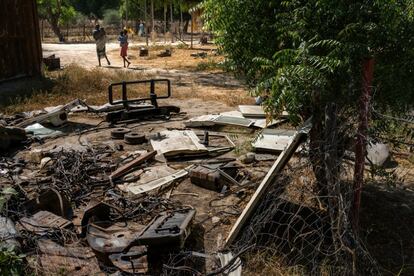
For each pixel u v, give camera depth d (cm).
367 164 580
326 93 426
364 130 414
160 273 410
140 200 560
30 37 1460
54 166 669
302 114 485
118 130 862
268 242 459
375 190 585
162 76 1620
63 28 5078
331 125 421
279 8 478
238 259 412
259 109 959
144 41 3750
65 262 422
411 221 509
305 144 483
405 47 427
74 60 2222
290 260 433
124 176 639
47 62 1738
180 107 1109
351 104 442
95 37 1942
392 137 562
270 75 467
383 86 441
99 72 1520
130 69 1842
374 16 429
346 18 429
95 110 1004
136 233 463
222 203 556
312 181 536
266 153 733
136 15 4856
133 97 1212
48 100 1166
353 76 420
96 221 483
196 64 2019
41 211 510
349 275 398
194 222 510
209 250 455
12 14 1382
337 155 439
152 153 706
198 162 705
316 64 418
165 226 428
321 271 405
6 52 1374
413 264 431
